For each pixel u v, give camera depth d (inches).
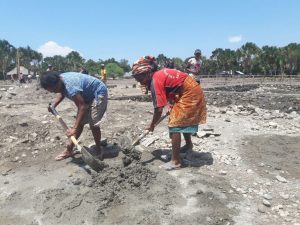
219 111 434.3
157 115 244.8
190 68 437.7
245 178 244.8
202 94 248.2
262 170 257.1
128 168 236.2
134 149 254.7
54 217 204.4
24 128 321.7
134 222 197.3
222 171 251.6
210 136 317.7
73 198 214.8
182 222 197.2
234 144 302.2
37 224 199.9
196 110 244.4
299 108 519.5
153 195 218.2
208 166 259.3
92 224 198.5
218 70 3046.3
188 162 261.9
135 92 821.9
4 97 587.5
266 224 198.4
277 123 380.5
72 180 233.0
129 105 444.8
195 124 247.0
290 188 234.8
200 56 438.0
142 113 391.2
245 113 427.5
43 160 267.6
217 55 3097.9
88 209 207.2
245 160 271.9
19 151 281.7
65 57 3410.4
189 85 242.2
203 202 213.5
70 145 263.4
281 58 2650.1
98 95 247.8
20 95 604.1
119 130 325.7
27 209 211.8
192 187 227.8
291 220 202.5
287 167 263.1
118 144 288.4
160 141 302.5
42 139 303.3
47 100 561.9
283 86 1203.9
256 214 206.8
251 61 2849.4
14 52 3228.3
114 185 224.2
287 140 315.6
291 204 217.9
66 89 239.0
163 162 260.2
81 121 249.6
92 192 219.9
